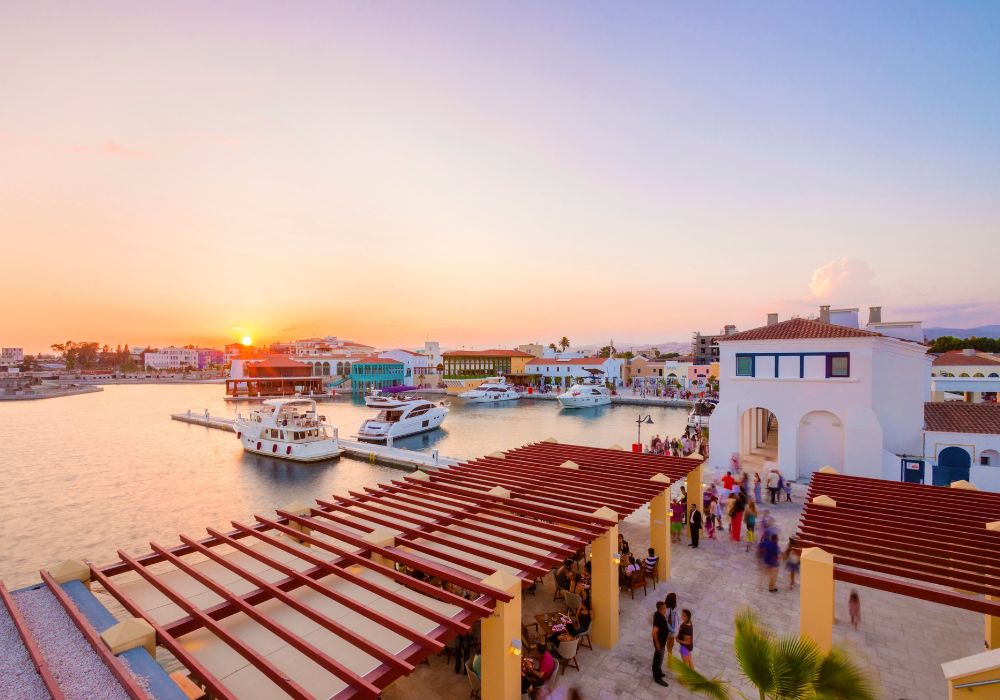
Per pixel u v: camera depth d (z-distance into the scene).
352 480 34.84
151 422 64.12
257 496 30.84
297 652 6.95
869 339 23.81
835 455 25.05
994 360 48.12
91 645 6.40
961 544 10.05
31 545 22.91
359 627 7.43
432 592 7.73
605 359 109.56
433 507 12.37
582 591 12.17
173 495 30.95
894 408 25.17
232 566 8.71
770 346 26.41
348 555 9.17
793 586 13.74
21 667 5.98
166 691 5.42
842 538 10.45
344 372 124.25
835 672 6.00
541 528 10.83
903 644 11.04
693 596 13.20
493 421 62.38
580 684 9.61
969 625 11.85
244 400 95.62
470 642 10.33
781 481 22.14
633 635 11.35
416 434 51.66
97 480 34.47
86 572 8.50
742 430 30.58
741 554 15.97
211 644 7.20
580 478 15.06
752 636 6.37
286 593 8.12
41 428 58.69
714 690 6.10
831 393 24.80
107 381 174.50
